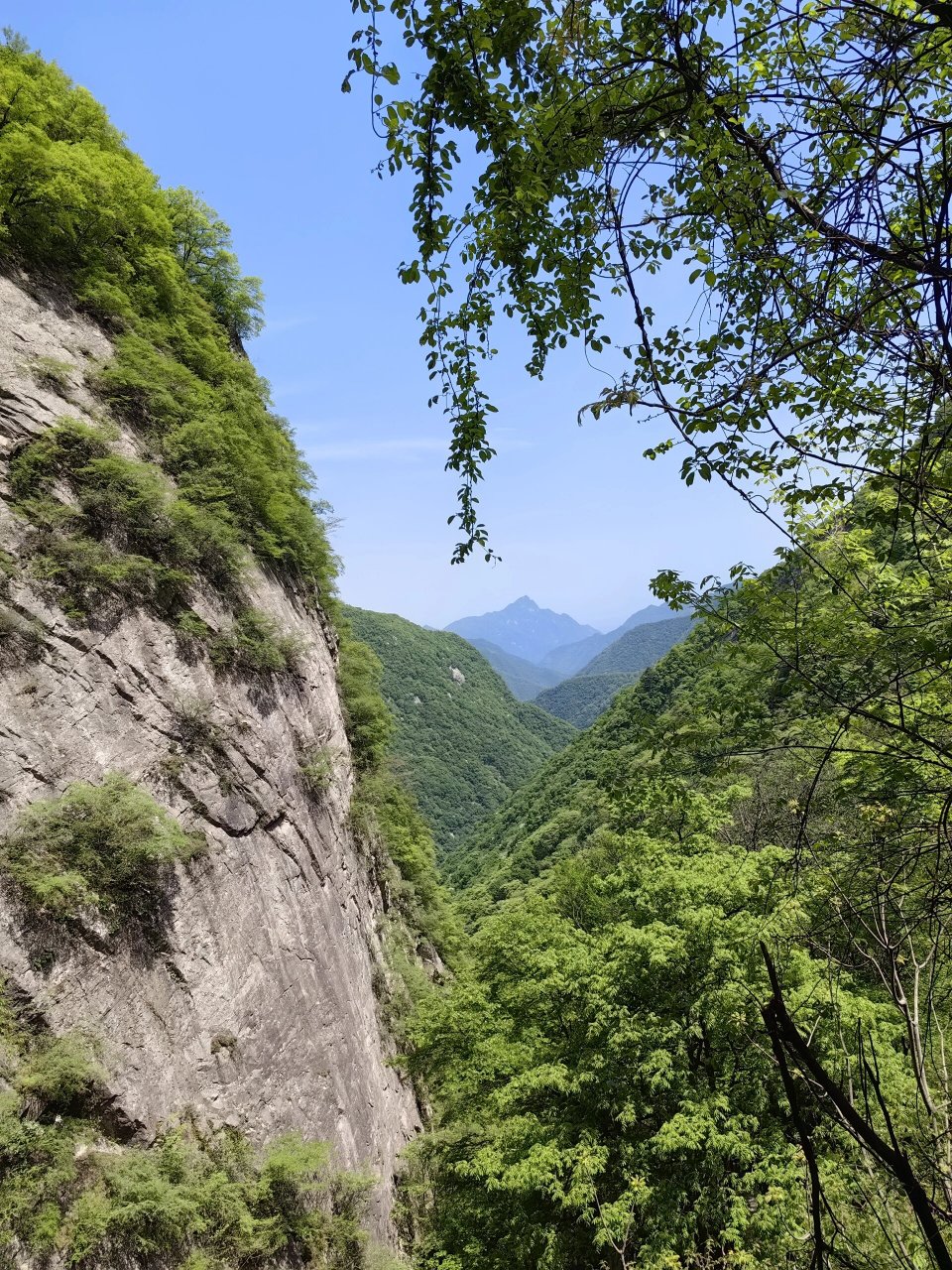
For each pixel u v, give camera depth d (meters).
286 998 12.42
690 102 2.49
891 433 3.72
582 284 3.21
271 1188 10.05
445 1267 12.80
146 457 13.63
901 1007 2.09
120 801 9.92
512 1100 13.05
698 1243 10.08
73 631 10.67
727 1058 11.13
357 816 20.53
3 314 11.88
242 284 23.00
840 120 2.52
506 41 2.58
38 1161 7.51
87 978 8.91
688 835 14.31
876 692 3.17
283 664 15.37
